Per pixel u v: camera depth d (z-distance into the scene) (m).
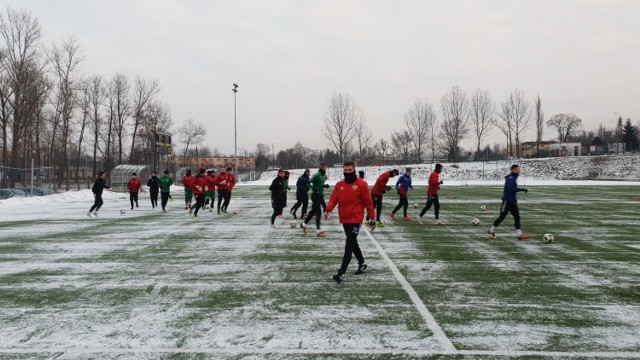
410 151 88.62
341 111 71.00
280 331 4.87
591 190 35.25
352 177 7.07
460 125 80.38
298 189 15.84
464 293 6.37
